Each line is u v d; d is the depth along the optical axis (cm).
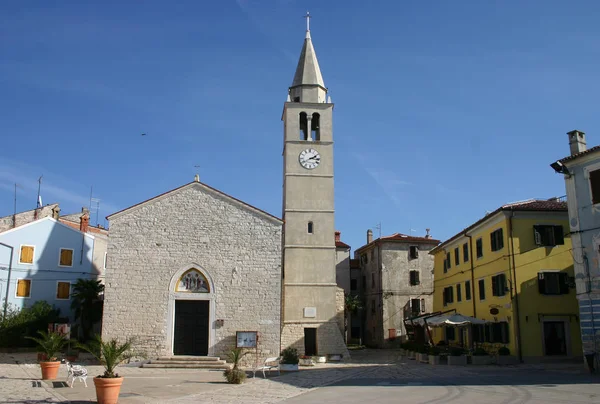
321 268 4369
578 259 2961
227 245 3706
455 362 3497
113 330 3494
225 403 1925
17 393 2122
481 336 4134
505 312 3644
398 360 4166
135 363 3394
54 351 2667
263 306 3647
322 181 4559
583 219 2962
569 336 3550
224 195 3766
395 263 6212
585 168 2970
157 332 3525
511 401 1778
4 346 4250
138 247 3625
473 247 4359
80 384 2445
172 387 2419
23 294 4622
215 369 3316
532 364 3359
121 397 2083
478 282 4244
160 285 3594
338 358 4150
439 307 5375
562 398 1827
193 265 3650
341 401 1900
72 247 4906
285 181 4578
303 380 2705
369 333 6556
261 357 3569
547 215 3694
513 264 3597
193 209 3731
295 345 4184
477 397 1897
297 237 4416
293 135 4644
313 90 4819
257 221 3766
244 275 3678
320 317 4278
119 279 3566
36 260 4719
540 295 3575
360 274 7100
